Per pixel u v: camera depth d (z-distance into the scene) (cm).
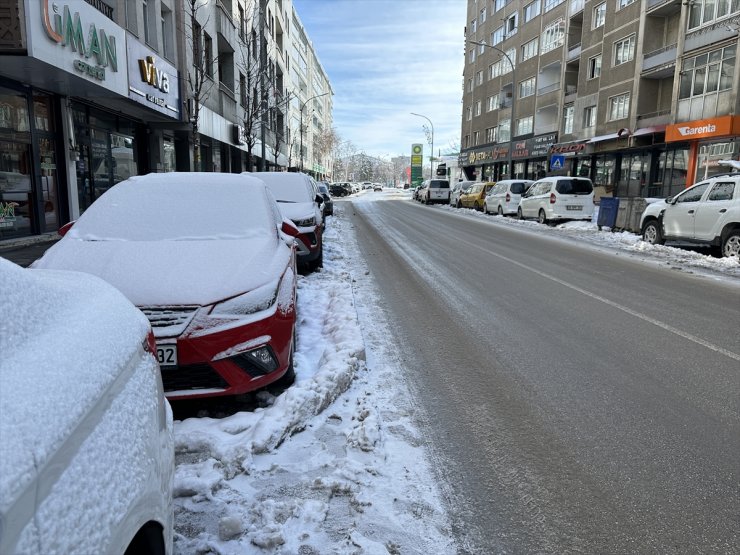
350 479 301
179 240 455
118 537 135
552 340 568
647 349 540
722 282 916
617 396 424
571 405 407
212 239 459
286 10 5150
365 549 246
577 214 1997
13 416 112
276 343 385
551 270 1016
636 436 360
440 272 977
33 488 107
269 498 285
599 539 259
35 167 1214
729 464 326
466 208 3155
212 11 2345
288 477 304
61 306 162
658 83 2914
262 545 247
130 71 1395
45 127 1279
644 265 1098
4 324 132
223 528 252
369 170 15512
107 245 435
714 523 271
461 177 6231
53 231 1294
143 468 159
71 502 118
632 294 805
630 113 2995
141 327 195
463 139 6116
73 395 131
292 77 5888
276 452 328
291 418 354
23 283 151
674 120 2547
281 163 4738
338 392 411
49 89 1249
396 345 543
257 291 388
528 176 4544
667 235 1306
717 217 1158
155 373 195
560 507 283
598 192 3250
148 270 390
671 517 276
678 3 2664
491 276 944
